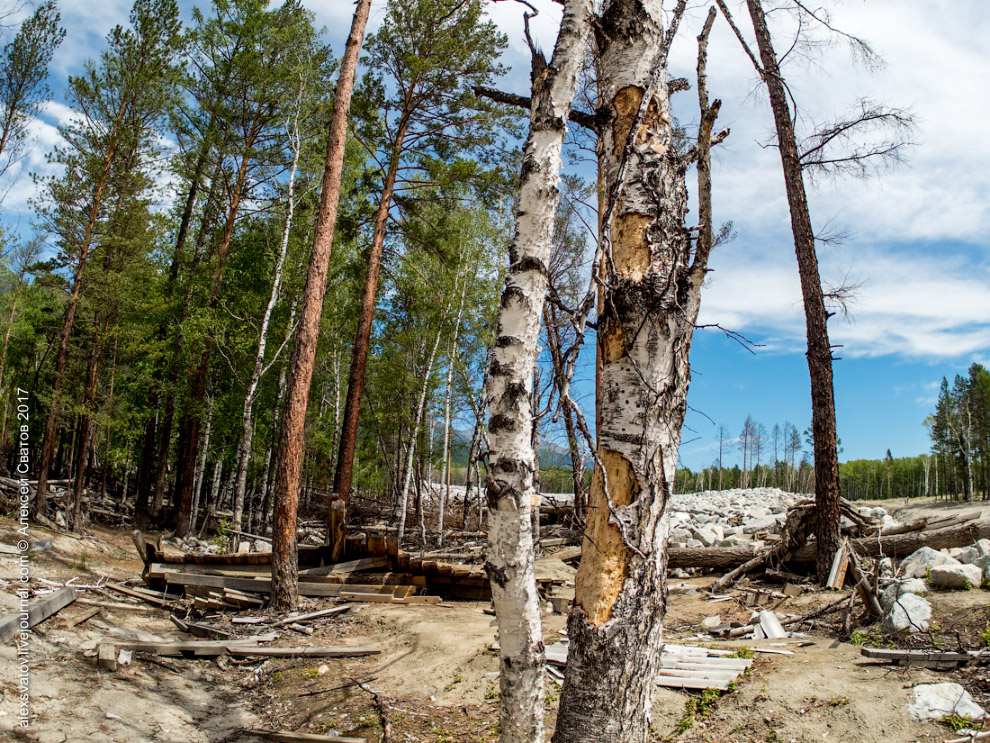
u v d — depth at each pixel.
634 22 4.23
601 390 4.06
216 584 10.62
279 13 17.66
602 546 3.79
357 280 21.09
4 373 25.72
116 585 10.72
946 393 47.41
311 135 17.97
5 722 5.74
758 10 10.37
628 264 4.02
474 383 20.78
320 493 27.61
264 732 6.46
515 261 3.66
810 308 10.09
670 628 8.59
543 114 3.77
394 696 6.96
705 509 21.05
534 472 3.57
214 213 20.53
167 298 18.55
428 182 16.42
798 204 10.24
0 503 14.88
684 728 5.57
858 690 5.48
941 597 7.14
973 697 5.13
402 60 15.61
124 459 22.98
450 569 10.83
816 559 10.17
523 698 3.38
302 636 9.12
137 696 6.91
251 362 21.00
